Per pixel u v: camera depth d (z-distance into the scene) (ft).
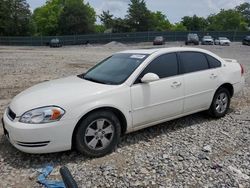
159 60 16.79
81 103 13.64
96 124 14.17
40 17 276.00
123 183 12.08
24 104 13.75
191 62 18.38
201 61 19.01
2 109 22.53
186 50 18.40
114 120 14.60
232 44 169.27
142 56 16.92
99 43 200.54
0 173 12.91
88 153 14.05
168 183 12.07
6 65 52.65
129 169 13.19
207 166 13.46
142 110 15.70
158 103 16.29
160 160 14.02
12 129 13.20
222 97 20.22
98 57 77.51
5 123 13.93
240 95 27.48
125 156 14.48
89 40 199.21
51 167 13.29
